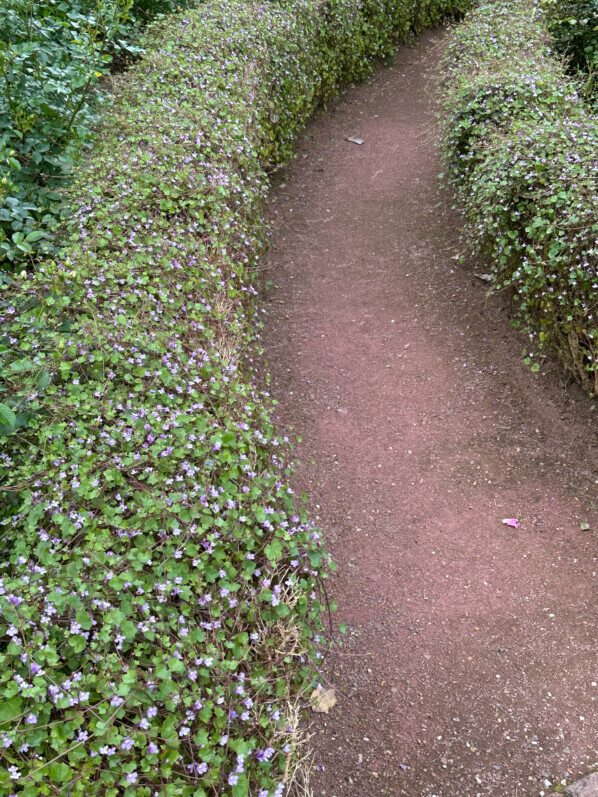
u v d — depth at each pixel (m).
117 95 5.01
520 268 4.16
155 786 1.75
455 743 2.63
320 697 2.76
